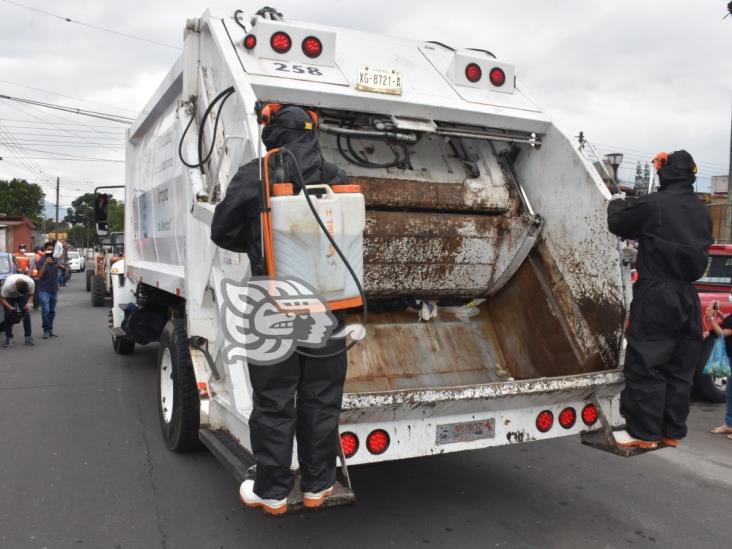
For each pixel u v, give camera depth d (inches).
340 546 150.0
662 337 149.2
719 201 838.5
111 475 191.8
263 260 120.4
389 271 185.2
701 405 299.4
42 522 160.6
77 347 424.8
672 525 164.1
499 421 149.9
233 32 165.0
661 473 201.9
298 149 125.9
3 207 2869.1
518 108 184.5
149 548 148.4
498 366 199.5
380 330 194.1
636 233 155.9
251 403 142.3
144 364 363.6
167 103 231.9
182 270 199.5
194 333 176.2
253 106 140.6
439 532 157.8
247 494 126.0
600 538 155.9
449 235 187.3
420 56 189.2
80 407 267.9
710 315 245.0
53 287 469.1
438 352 195.9
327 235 115.3
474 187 190.2
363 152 183.5
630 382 152.8
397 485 188.4
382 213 178.1
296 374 122.1
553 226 184.5
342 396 127.9
